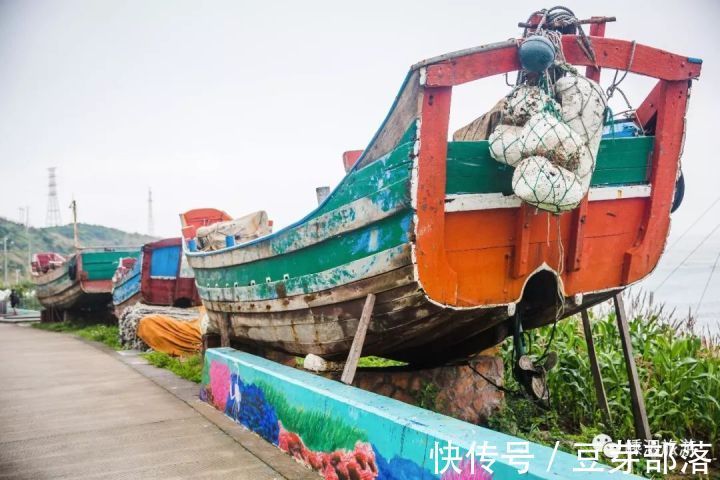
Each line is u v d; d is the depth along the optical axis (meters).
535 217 4.64
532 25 4.58
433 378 6.35
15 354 11.44
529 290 5.30
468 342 6.17
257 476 4.57
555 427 6.29
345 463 4.27
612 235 5.00
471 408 6.38
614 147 4.82
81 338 14.62
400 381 6.26
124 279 14.70
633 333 7.46
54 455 5.10
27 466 4.83
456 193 4.43
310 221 5.47
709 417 5.92
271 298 6.44
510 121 4.27
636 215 5.05
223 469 4.73
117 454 5.12
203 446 5.33
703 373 6.16
